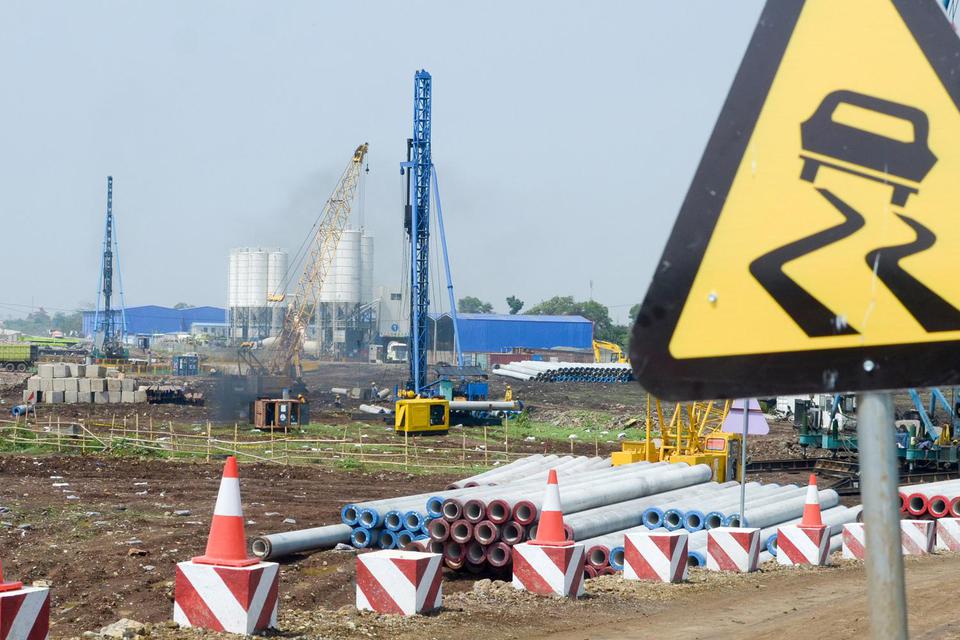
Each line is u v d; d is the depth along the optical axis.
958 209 8.44
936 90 8.52
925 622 42.19
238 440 186.75
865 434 8.43
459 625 42.06
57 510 95.38
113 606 60.41
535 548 49.94
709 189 8.51
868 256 8.40
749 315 8.42
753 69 8.58
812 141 8.48
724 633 41.59
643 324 8.46
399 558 44.12
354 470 145.50
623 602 49.59
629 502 80.25
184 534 85.00
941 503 83.00
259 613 37.06
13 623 30.33
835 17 8.56
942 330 8.37
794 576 61.28
